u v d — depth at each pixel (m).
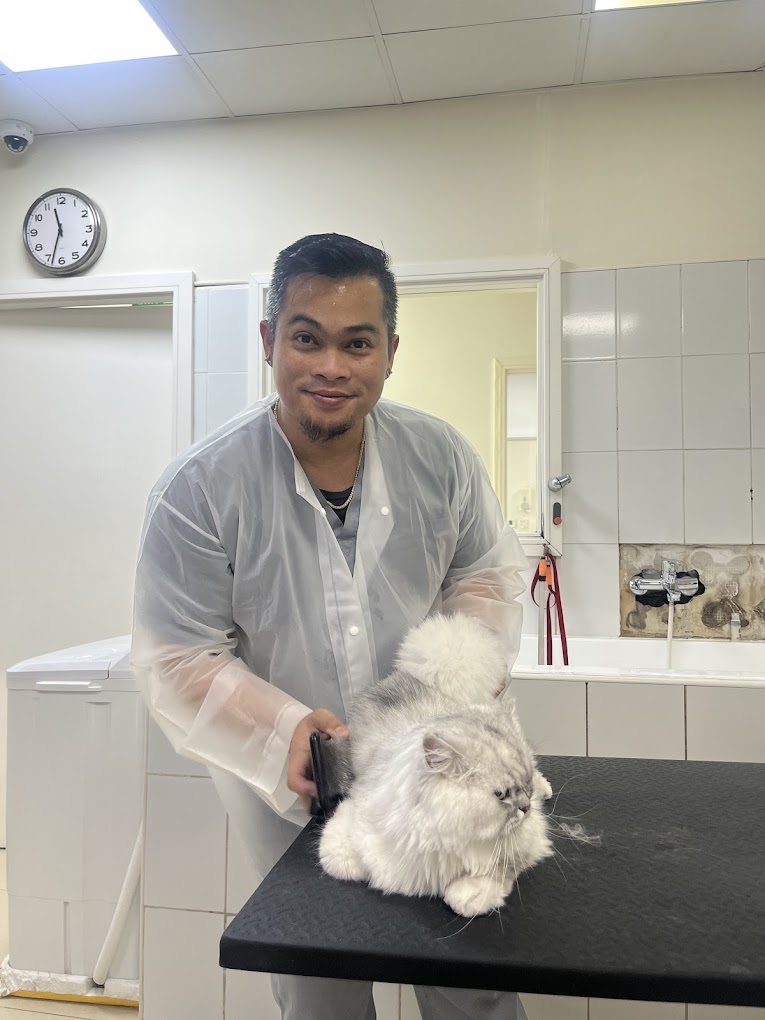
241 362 2.25
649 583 2.04
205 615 1.02
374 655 1.07
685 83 2.11
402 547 1.10
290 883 0.71
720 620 2.08
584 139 2.14
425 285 2.19
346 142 2.24
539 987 0.56
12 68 2.04
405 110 2.21
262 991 1.37
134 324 2.42
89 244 2.31
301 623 1.04
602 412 2.12
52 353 2.44
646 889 0.69
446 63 2.01
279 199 2.26
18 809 1.61
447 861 0.66
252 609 1.04
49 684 1.60
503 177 2.17
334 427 0.94
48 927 1.60
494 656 0.98
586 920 0.64
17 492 2.44
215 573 1.02
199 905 1.39
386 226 2.21
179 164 2.31
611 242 2.13
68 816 1.59
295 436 1.00
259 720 0.93
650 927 0.62
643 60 2.01
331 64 2.01
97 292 2.31
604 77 2.10
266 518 1.02
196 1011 1.39
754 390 2.06
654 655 2.05
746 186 2.09
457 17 1.82
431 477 1.13
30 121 2.31
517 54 1.98
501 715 0.78
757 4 1.78
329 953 0.59
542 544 2.10
